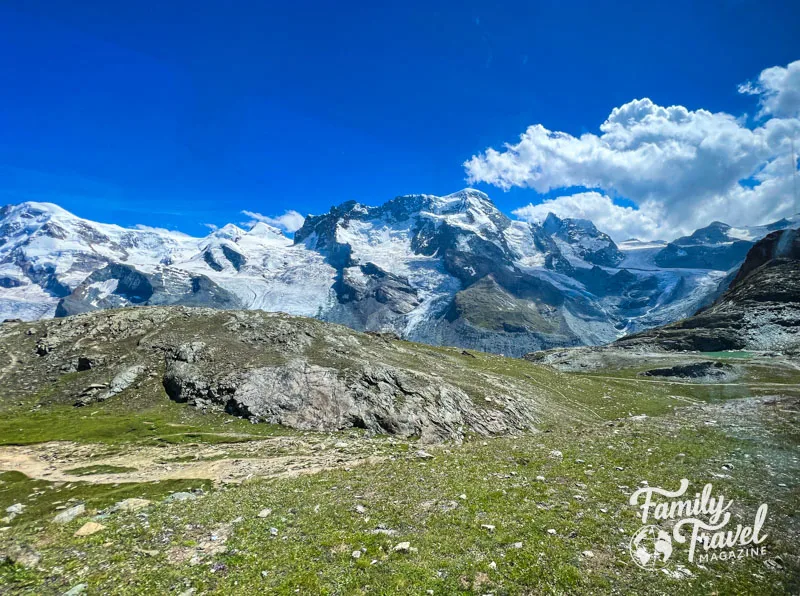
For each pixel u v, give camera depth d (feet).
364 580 53.98
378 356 328.90
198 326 338.75
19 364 292.40
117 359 287.07
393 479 95.61
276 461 145.07
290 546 63.87
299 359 269.44
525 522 68.49
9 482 134.82
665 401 327.47
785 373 437.99
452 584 52.65
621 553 58.90
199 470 140.46
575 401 316.81
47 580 57.11
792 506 71.20
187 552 64.03
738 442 111.96
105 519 81.41
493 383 312.09
